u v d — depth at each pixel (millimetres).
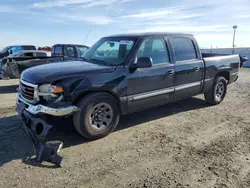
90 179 2955
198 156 3547
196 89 5625
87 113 3857
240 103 6695
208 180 2924
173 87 5047
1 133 4328
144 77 4488
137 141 4082
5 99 7141
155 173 3090
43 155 3350
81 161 3389
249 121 5148
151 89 4656
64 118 4094
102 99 4008
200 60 5629
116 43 4770
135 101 4449
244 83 10469
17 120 5039
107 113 4168
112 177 3000
